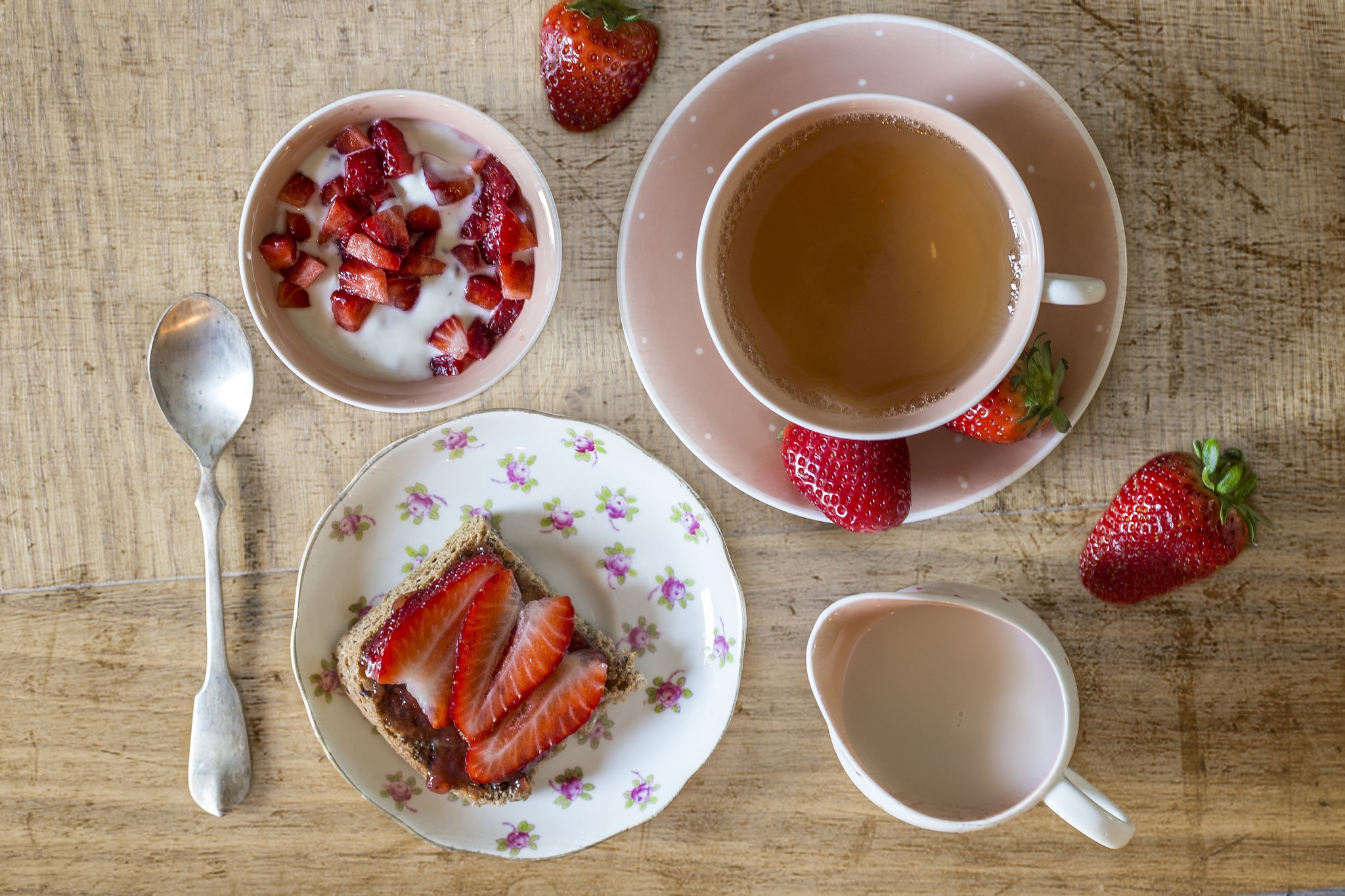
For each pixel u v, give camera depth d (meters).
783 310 0.64
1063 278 0.61
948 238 0.64
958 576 0.68
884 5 0.66
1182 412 0.68
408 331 0.64
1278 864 0.68
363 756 0.67
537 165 0.67
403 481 0.67
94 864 0.67
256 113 0.66
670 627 0.68
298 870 0.68
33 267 0.66
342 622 0.67
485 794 0.66
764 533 0.68
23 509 0.67
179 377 0.66
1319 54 0.67
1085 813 0.62
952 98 0.65
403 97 0.62
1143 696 0.68
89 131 0.66
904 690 0.66
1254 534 0.66
